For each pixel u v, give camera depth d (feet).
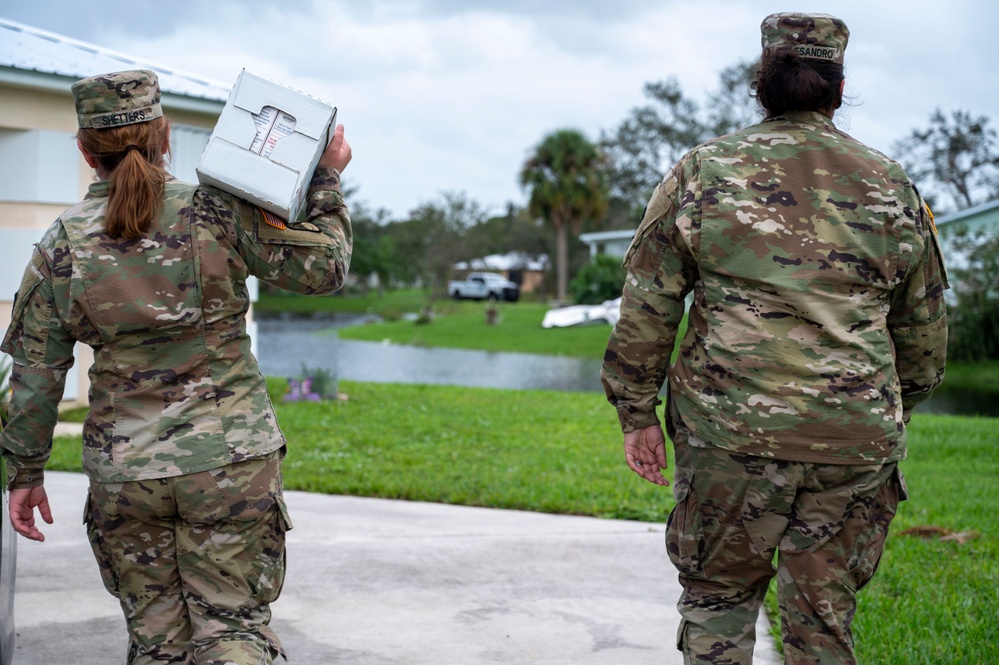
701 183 7.69
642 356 8.04
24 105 30.99
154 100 7.96
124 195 7.52
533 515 19.60
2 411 9.03
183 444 7.58
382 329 117.19
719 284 7.60
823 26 7.80
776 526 7.63
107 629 11.94
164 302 7.62
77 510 18.48
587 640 12.10
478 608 13.20
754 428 7.39
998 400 58.90
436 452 28.89
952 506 20.94
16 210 31.37
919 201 7.74
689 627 8.22
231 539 7.74
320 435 31.73
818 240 7.47
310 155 7.74
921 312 7.91
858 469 7.38
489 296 180.96
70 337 7.82
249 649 7.59
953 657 11.04
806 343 7.39
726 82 165.58
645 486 22.75
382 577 14.48
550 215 167.12
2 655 8.28
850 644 7.70
